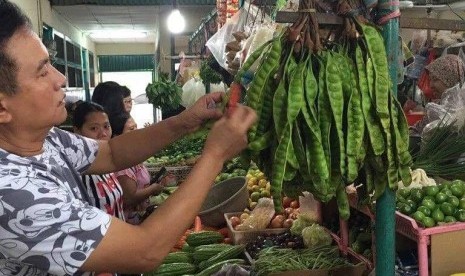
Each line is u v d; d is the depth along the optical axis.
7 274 1.04
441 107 2.64
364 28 1.24
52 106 1.08
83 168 1.49
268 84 1.23
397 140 1.23
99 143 1.54
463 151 2.30
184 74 6.99
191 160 5.29
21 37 1.01
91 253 0.98
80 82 13.73
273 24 2.51
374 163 1.26
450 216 1.78
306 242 2.51
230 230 2.99
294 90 1.19
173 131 1.49
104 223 1.00
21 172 1.01
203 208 3.71
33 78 1.04
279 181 1.19
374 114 1.22
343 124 1.22
